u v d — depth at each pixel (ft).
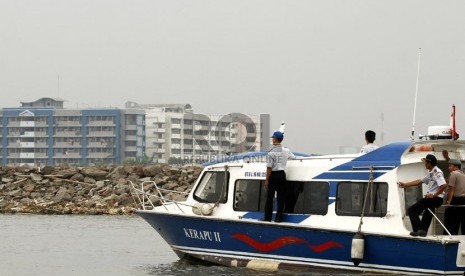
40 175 206.49
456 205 74.95
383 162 77.00
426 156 74.33
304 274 79.10
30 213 176.04
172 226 88.69
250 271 82.02
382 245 74.79
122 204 182.19
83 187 198.80
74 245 116.67
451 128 78.48
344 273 77.25
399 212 75.51
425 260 72.59
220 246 85.15
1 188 199.62
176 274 82.48
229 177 86.69
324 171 80.28
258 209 84.17
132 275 87.30
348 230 76.02
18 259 102.27
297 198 81.56
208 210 86.58
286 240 80.12
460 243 72.28
